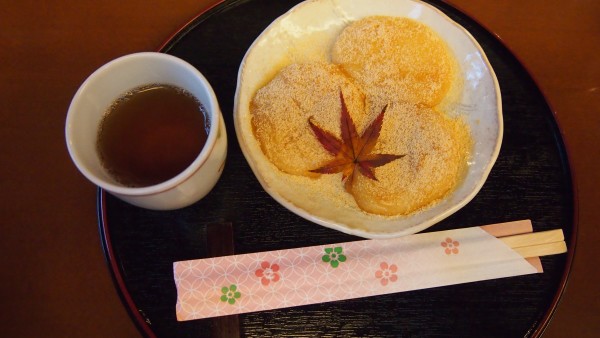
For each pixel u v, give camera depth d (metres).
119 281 0.22
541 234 0.23
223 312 0.21
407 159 0.23
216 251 0.22
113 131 0.21
